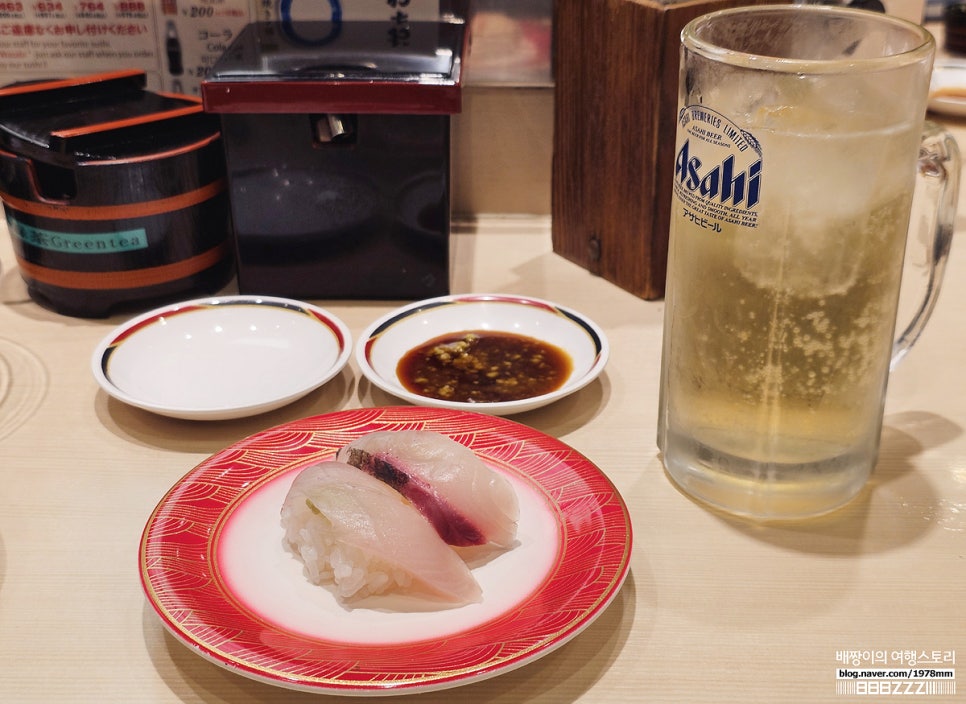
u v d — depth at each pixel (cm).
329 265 105
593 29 102
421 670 53
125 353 92
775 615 63
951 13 173
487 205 131
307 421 78
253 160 100
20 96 104
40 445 82
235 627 57
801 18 68
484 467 67
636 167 102
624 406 87
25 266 104
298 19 118
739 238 61
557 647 55
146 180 98
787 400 65
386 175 100
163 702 57
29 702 57
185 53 120
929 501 74
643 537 70
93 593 65
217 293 110
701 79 61
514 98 123
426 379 90
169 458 80
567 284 112
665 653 60
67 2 116
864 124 57
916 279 98
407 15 117
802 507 70
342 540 61
